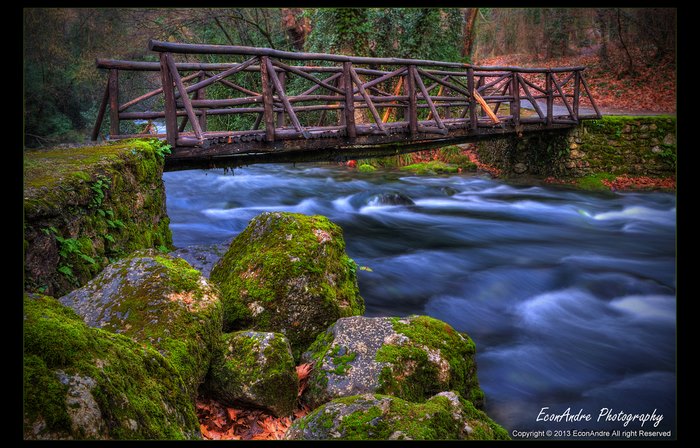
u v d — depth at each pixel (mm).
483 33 31047
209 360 3432
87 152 5742
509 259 8906
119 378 2207
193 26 20188
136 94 20422
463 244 9820
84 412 1937
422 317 4266
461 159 17656
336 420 2746
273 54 7730
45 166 4926
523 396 4746
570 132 15102
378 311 6527
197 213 11023
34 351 2021
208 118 17672
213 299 3615
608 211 12875
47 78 17484
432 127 10242
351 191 14000
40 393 1883
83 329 2297
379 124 9180
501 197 14141
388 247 9438
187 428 2496
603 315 6590
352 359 3838
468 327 6180
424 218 11766
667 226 11664
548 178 15727
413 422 2707
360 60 9031
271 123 7742
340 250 5133
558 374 5129
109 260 4820
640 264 8750
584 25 26859
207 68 7457
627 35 23016
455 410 2916
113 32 19766
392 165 17766
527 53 29047
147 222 6145
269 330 4473
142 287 3465
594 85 22453
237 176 15688
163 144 6980
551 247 9867
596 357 5477
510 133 13711
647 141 15070
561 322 6352
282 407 3641
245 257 4828
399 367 3768
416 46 18141
